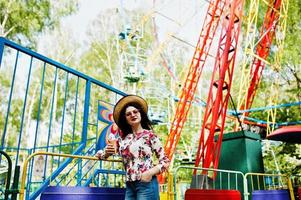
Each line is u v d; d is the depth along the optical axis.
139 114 3.42
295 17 24.83
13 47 3.94
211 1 14.53
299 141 7.76
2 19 27.09
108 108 5.45
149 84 27.05
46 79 30.88
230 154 8.95
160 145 3.25
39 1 29.25
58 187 3.31
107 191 3.56
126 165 3.22
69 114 30.48
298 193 6.94
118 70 32.06
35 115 29.58
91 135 27.44
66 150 14.62
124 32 22.84
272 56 23.47
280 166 18.25
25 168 3.09
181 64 34.41
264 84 24.62
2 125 27.55
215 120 10.06
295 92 23.44
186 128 26.72
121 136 3.55
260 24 22.69
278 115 21.33
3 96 28.52
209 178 7.80
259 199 6.34
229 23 11.23
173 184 4.99
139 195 3.04
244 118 14.78
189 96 14.59
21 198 2.99
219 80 10.66
